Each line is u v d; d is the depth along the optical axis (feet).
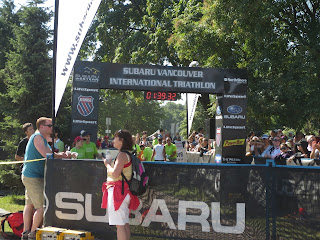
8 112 48.96
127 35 93.56
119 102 204.23
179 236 17.88
